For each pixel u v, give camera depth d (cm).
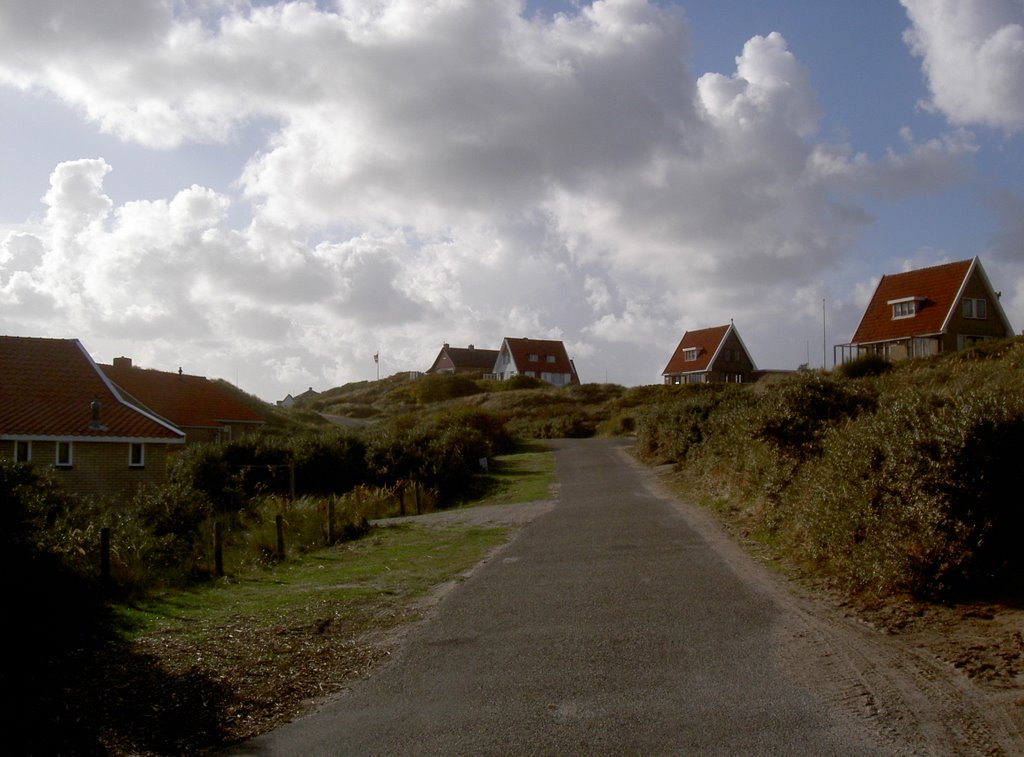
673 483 2117
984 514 765
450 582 1087
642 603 880
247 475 2603
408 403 8338
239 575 1305
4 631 846
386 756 525
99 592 1045
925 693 559
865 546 842
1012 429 774
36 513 1016
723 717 543
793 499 1156
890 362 3719
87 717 626
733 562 1073
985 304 5656
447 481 2709
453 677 678
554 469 3017
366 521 1825
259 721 611
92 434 3092
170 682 705
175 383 5044
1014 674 577
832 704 553
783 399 1322
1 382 3259
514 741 531
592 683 632
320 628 876
